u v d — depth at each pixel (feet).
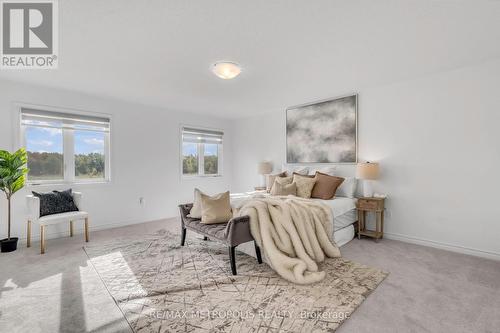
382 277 7.45
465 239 9.55
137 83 11.12
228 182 19.65
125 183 14.12
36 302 6.20
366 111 12.14
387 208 11.54
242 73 9.95
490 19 6.29
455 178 9.77
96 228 13.00
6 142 10.64
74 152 12.59
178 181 16.58
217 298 6.36
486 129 9.07
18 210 10.84
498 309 5.86
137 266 8.36
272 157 16.81
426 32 6.94
